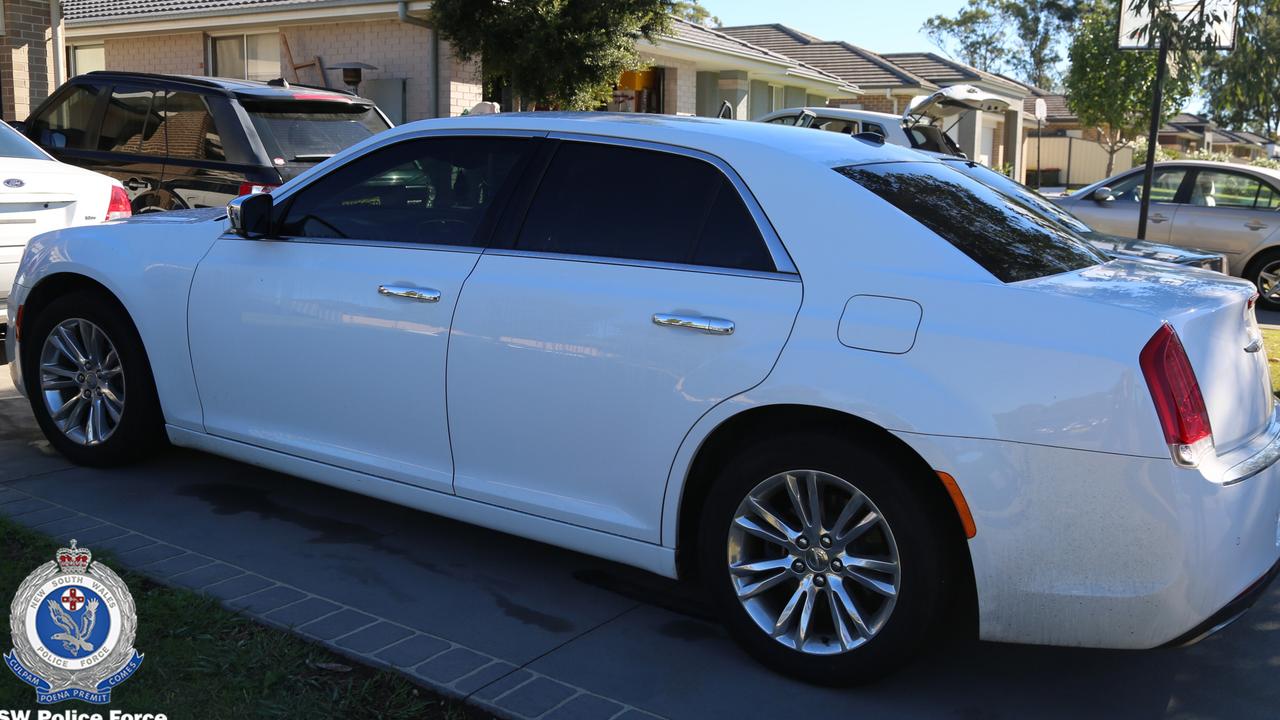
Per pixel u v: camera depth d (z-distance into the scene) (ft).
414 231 13.24
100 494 15.47
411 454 13.10
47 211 21.97
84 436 16.56
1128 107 86.89
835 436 10.26
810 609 10.66
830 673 10.56
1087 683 11.05
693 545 11.68
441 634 11.55
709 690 10.61
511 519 12.41
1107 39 87.20
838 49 104.22
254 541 13.98
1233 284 11.02
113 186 23.50
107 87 29.71
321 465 13.91
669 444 11.06
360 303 13.20
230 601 12.03
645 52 62.18
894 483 9.99
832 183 10.96
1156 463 9.10
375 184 13.76
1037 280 10.28
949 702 10.58
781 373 10.32
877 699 10.58
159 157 28.19
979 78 104.99
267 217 14.05
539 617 12.13
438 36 51.11
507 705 10.12
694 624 12.12
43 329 16.55
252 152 26.76
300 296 13.74
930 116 40.65
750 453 10.73
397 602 12.33
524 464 12.19
